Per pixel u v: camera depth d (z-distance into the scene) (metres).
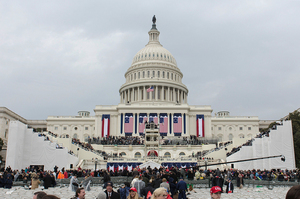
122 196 19.58
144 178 25.00
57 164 67.31
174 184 24.11
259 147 66.31
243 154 67.25
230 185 32.66
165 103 131.12
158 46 154.38
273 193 32.66
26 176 41.94
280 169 59.78
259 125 150.50
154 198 10.89
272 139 63.88
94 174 46.19
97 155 76.94
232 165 67.69
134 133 114.12
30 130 67.56
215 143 95.38
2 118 111.00
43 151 67.38
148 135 91.06
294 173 49.50
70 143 78.06
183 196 22.27
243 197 28.89
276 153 63.50
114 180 41.62
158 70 141.25
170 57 148.88
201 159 75.31
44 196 8.02
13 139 63.50
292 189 6.47
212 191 11.39
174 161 71.75
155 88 135.38
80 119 137.50
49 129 136.75
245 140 83.69
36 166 64.69
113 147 89.19
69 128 136.88
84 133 136.50
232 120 137.00
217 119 137.38
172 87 137.25
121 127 115.56
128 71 146.25
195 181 38.56
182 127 115.00
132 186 21.28
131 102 133.38
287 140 63.81
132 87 137.38
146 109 116.56
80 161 71.75
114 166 70.12
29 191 32.78
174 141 98.88
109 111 119.00
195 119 119.50
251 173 48.38
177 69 145.50
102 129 114.94
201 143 95.19
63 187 37.78
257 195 30.55
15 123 64.00
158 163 71.12
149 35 161.12
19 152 64.75
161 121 115.31
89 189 33.00
